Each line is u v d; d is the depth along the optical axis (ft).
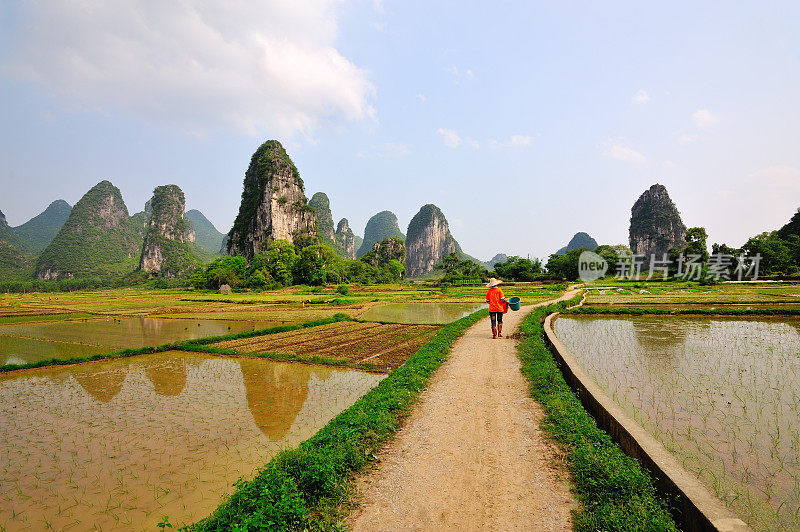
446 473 13.50
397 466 14.19
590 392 19.44
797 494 12.75
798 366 30.37
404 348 46.85
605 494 11.16
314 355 43.83
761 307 66.54
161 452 20.29
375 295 160.56
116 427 24.07
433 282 287.69
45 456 20.31
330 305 116.98
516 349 33.42
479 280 254.06
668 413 20.35
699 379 26.89
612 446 14.15
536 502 11.51
